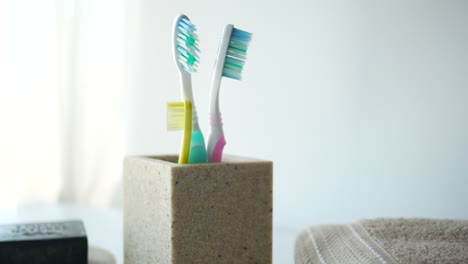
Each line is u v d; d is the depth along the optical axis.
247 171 0.61
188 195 0.58
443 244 0.67
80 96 2.06
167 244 0.59
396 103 1.63
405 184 1.64
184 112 0.61
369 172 1.67
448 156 1.59
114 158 2.07
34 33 2.03
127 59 2.03
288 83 1.75
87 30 2.04
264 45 1.77
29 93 2.04
